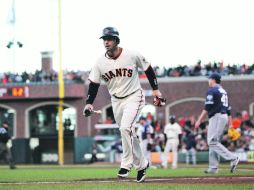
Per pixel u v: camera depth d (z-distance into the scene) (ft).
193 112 187.52
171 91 188.75
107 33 43.11
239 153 134.21
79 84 187.01
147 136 103.04
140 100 44.88
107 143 167.94
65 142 187.42
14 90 188.03
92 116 189.06
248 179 48.34
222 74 187.83
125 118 44.09
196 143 143.23
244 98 185.98
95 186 40.11
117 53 44.06
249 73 187.11
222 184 41.47
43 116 191.21
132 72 44.34
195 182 44.88
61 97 184.96
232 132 132.05
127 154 44.52
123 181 46.88
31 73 194.70
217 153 64.03
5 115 192.54
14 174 73.51
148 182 45.27
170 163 137.18
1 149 107.45
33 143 183.01
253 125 150.20
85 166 125.18
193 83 188.14
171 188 37.86
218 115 63.10
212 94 63.00
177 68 191.21
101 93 188.85
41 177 61.82
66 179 53.01
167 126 104.78
